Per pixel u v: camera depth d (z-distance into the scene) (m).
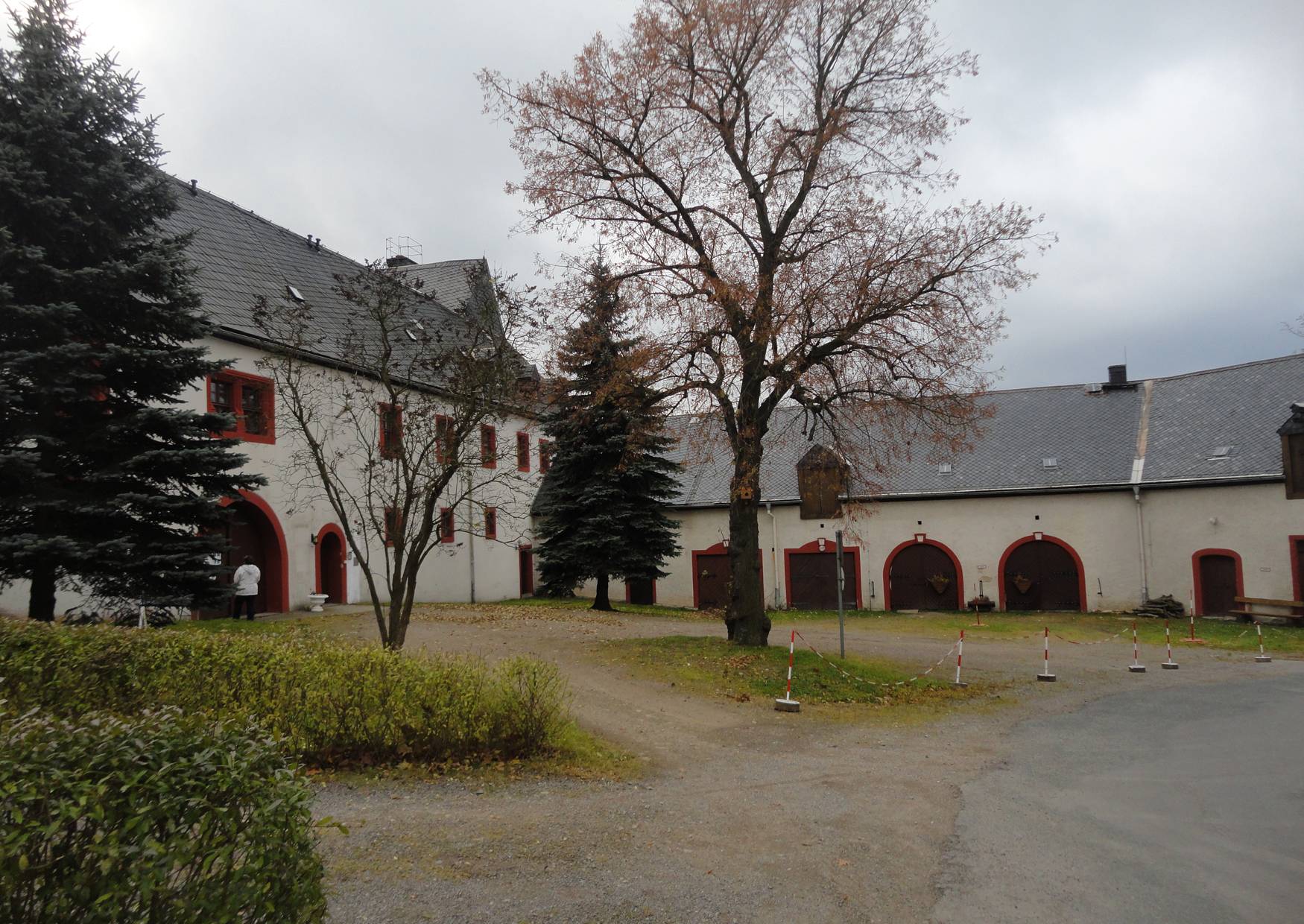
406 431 14.56
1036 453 35.12
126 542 13.77
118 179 14.35
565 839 7.01
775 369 15.95
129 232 15.13
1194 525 31.27
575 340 17.03
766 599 36.62
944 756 11.02
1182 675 18.94
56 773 2.78
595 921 5.46
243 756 3.38
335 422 24.62
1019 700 15.72
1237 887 6.38
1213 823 8.02
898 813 8.26
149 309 14.72
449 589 31.89
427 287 36.72
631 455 19.89
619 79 16.91
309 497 22.73
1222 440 31.98
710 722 12.66
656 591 37.88
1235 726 13.20
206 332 15.82
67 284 13.65
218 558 19.31
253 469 22.00
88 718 3.29
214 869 2.99
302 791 3.41
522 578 37.66
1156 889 6.33
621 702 13.48
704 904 5.85
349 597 25.94
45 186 13.66
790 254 16.98
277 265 27.39
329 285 29.09
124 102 14.72
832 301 15.54
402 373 25.97
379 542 27.59
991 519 34.19
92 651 8.89
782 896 6.05
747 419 17.03
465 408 14.12
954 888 6.30
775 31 16.44
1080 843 7.41
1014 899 6.11
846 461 18.12
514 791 8.41
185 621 18.80
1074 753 11.27
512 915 5.47
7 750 2.88
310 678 8.78
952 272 15.98
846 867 6.68
